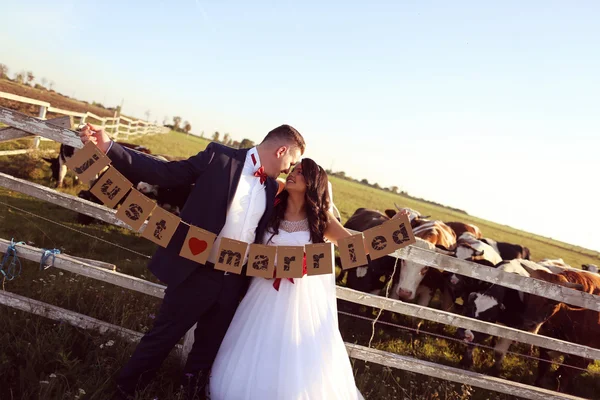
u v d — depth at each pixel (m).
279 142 2.96
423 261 3.77
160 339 2.95
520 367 6.28
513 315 5.93
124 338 3.58
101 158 2.63
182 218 2.86
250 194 2.91
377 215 9.63
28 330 3.31
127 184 2.72
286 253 2.84
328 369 3.06
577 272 7.12
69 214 8.17
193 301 2.91
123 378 2.95
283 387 2.94
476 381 4.08
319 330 3.13
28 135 3.34
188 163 2.86
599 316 5.79
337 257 9.10
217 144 2.95
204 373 3.15
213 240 2.75
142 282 3.70
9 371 2.97
